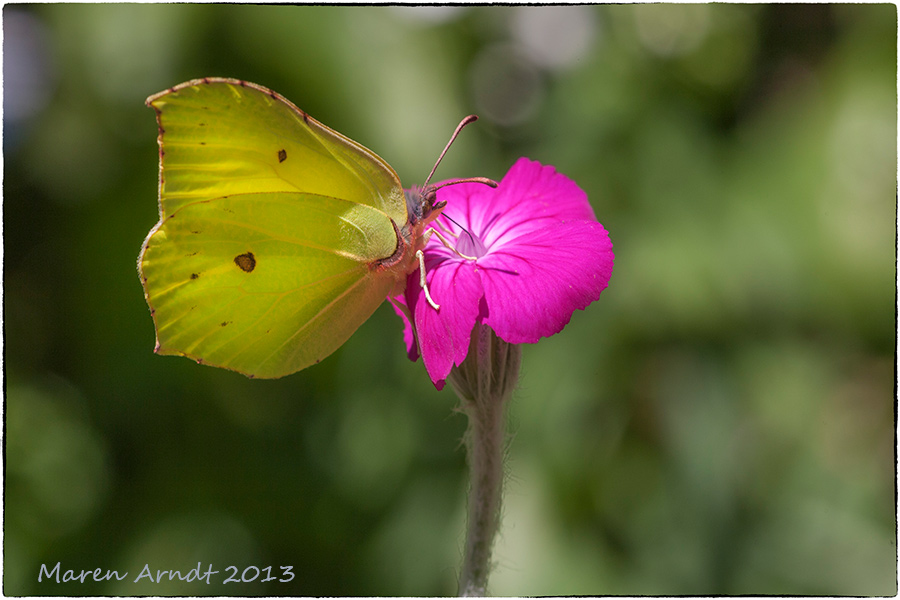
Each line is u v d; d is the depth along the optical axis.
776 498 0.46
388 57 0.47
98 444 0.46
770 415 0.46
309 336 0.42
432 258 0.42
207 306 0.42
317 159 0.42
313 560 0.46
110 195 0.46
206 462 0.46
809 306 0.46
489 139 0.47
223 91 0.41
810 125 0.47
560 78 0.48
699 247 0.46
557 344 0.46
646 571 0.46
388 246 0.42
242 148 0.42
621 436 0.46
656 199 0.47
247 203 0.41
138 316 0.46
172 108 0.41
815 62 0.47
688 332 0.46
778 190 0.47
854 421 0.47
